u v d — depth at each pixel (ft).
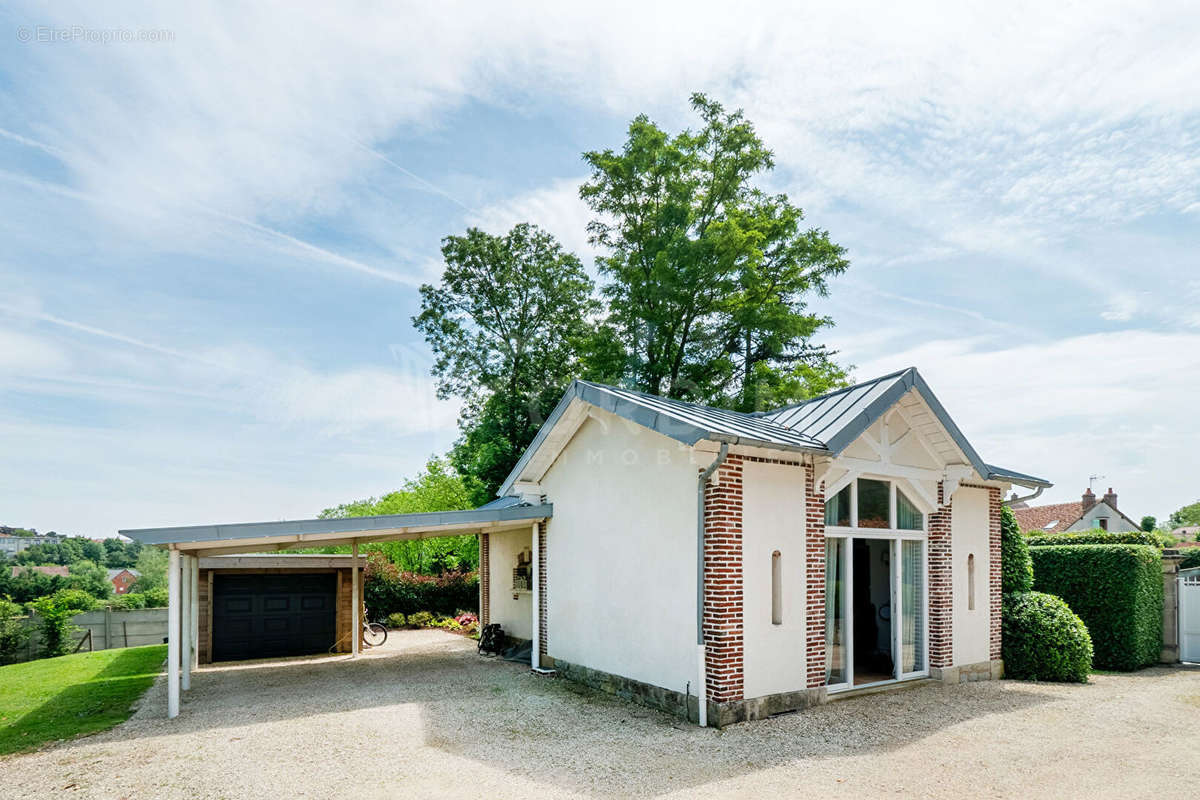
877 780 22.17
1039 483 42.47
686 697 30.17
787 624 31.17
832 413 34.86
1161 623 48.19
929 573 38.11
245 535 32.91
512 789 21.35
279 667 47.44
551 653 41.98
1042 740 26.86
